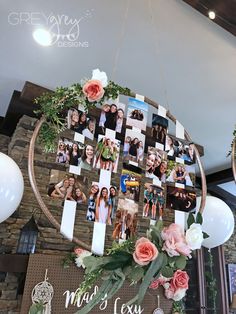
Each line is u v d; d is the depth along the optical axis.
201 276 3.99
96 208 0.97
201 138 3.25
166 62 2.08
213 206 1.71
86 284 0.92
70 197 0.97
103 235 0.95
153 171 1.11
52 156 1.08
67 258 1.47
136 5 1.65
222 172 4.27
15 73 2.33
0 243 2.36
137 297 0.87
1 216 1.64
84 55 2.06
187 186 1.15
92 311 1.25
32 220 2.34
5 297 2.22
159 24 1.77
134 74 2.23
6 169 1.63
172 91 2.42
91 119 1.06
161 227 0.91
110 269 0.84
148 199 1.07
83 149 1.02
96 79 1.05
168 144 1.17
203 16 1.70
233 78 2.21
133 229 1.01
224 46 1.91
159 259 0.82
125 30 1.82
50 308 1.33
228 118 2.80
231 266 4.75
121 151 1.12
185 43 1.90
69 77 2.33
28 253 2.21
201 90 2.39
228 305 4.36
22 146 2.65
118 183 1.05
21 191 1.71
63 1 1.65
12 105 2.60
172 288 1.07
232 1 1.54
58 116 1.02
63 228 0.92
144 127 1.12
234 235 5.09
